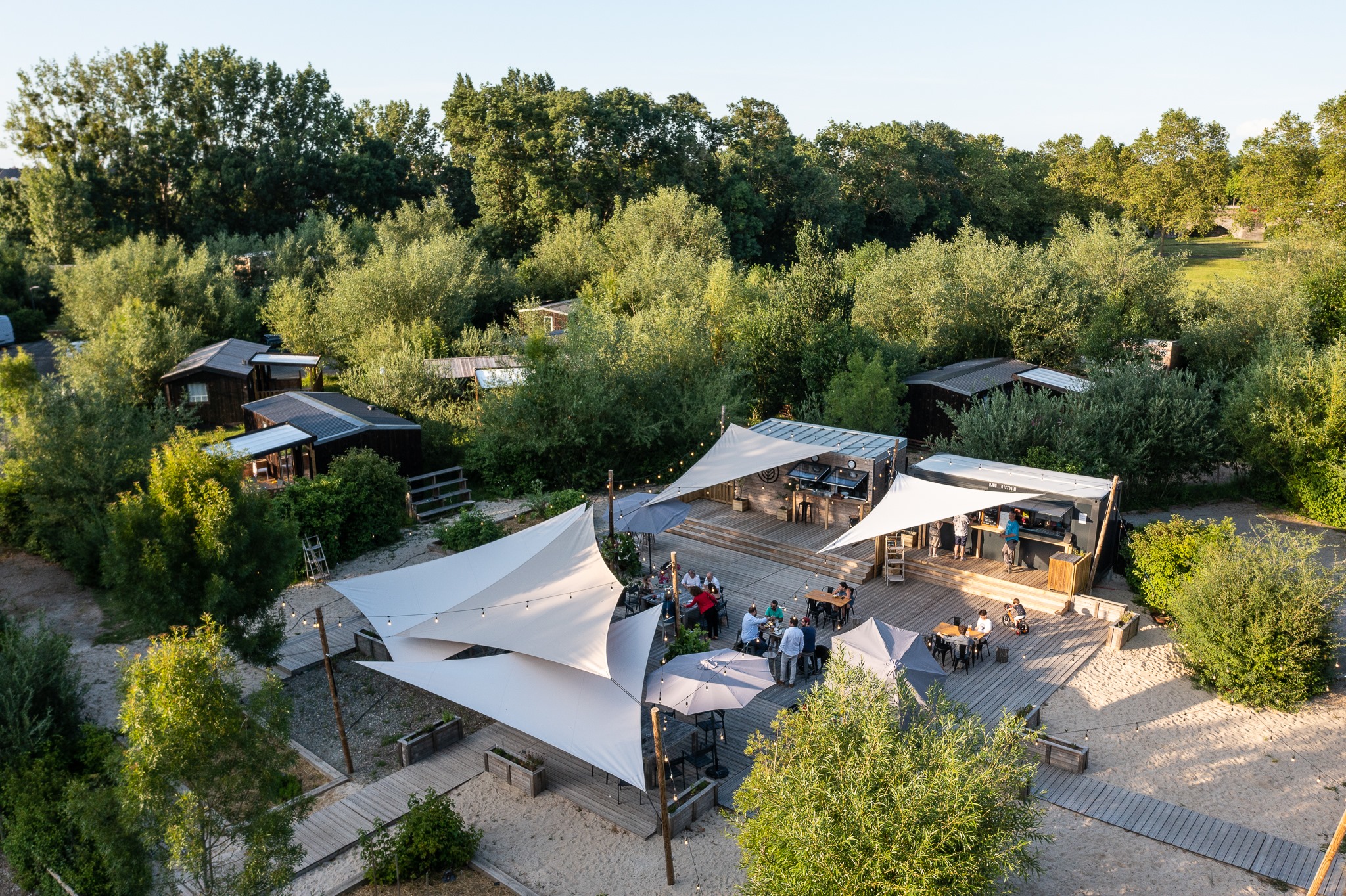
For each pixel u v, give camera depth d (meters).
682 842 13.99
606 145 73.38
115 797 10.68
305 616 21.38
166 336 41.00
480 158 71.75
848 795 10.34
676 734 16.27
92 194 65.38
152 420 26.41
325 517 24.67
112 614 17.56
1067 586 21.97
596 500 31.30
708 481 25.44
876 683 11.73
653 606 21.64
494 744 16.84
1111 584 23.75
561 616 16.62
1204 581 18.30
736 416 34.97
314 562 23.95
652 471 33.94
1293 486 30.27
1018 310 45.12
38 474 22.58
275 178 70.25
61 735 14.95
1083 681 18.75
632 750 13.51
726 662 15.96
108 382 36.09
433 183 83.50
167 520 15.91
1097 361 40.59
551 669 15.66
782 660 18.44
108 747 14.72
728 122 84.50
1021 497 21.80
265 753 10.71
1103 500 22.56
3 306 58.00
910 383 39.09
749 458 26.23
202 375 38.69
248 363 40.53
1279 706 17.52
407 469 30.33
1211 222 95.44
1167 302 48.75
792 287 42.84
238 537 16.38
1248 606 17.59
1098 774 15.55
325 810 14.73
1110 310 43.03
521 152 71.94
